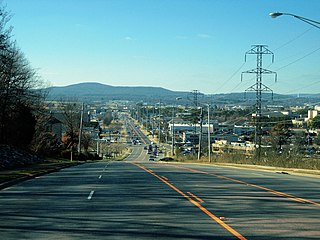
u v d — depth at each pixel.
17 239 9.38
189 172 32.41
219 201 15.28
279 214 12.52
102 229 10.39
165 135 142.88
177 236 9.55
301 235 9.62
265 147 65.12
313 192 18.33
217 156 66.75
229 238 9.30
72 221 11.48
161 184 21.86
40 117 61.12
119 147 132.62
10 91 43.78
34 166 38.03
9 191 18.95
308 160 41.75
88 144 93.88
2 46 37.25
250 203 14.78
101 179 25.55
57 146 71.81
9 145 42.97
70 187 20.64
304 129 72.25
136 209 13.48
